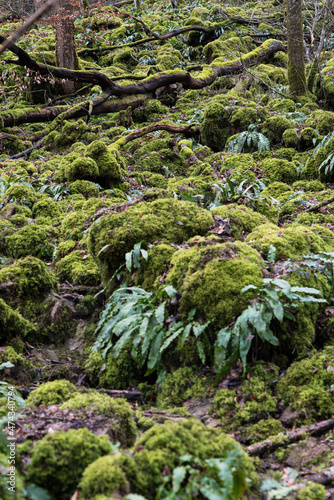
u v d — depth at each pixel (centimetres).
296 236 358
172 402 273
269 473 208
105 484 163
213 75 1071
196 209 388
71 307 372
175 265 314
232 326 271
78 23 1463
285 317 281
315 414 240
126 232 350
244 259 303
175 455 182
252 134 726
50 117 877
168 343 272
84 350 346
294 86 936
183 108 980
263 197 505
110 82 886
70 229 488
